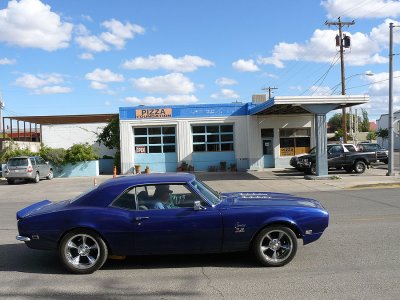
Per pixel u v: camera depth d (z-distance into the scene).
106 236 6.38
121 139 30.92
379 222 9.75
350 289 5.36
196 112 30.98
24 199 18.81
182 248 6.42
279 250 6.51
